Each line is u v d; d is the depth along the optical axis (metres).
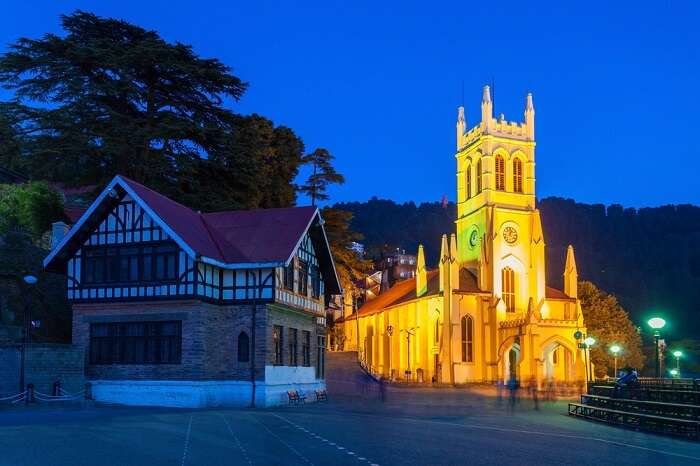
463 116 102.88
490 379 84.81
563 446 19.09
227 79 49.22
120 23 48.53
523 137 95.69
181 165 47.62
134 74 47.56
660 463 15.98
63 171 45.06
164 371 35.00
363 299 134.62
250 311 36.59
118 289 35.94
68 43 45.06
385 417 29.38
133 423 23.31
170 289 35.03
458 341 85.50
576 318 88.12
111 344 36.03
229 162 50.81
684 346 138.00
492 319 86.75
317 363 45.62
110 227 36.56
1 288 39.69
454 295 86.56
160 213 35.38
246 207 53.34
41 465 14.36
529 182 94.56
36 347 32.88
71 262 37.00
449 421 27.64
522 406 39.88
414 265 147.12
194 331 34.84
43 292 42.50
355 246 143.62
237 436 20.39
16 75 44.81
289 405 37.59
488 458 16.44
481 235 91.88
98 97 45.44
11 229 46.12
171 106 49.22
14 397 31.38
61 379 33.91
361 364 74.88
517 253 92.00
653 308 178.62
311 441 19.45
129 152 45.41
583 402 32.41
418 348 93.31
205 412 29.69
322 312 45.84
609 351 92.31
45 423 22.70
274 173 65.75
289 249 37.12
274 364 37.41
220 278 37.00
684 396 26.27
